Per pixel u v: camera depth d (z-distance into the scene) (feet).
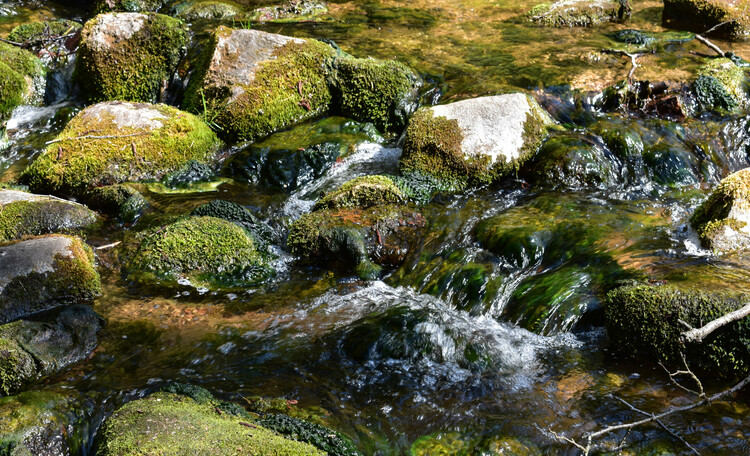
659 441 9.55
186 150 18.83
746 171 14.33
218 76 20.18
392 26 26.04
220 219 15.81
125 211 16.62
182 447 8.86
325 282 14.57
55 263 13.67
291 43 20.84
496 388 11.13
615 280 12.92
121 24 21.68
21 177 18.16
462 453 9.72
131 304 13.69
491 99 18.45
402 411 10.69
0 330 11.99
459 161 17.39
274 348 12.34
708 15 24.38
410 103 20.54
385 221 15.75
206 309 13.61
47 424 9.91
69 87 22.77
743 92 19.42
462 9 28.09
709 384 10.76
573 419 10.25
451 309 13.58
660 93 19.40
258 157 18.72
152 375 11.60
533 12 26.61
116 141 18.13
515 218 15.58
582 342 12.20
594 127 18.60
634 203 16.21
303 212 17.06
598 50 22.76
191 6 27.48
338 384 11.34
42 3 29.09
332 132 20.01
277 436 9.43
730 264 12.77
